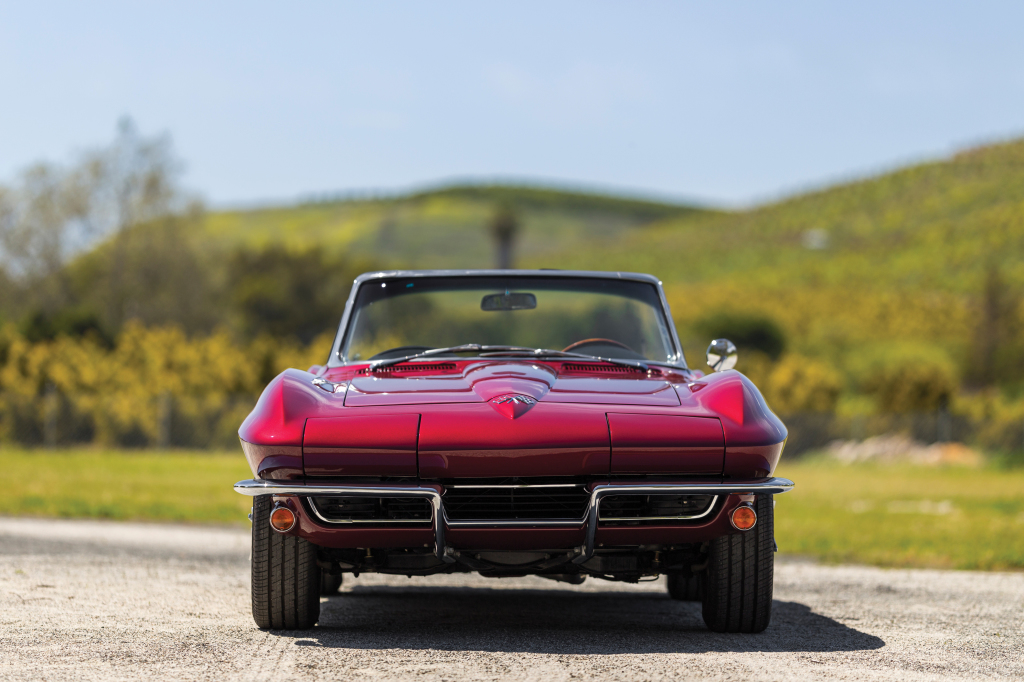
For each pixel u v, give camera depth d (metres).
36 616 10.16
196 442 50.84
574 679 7.84
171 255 105.56
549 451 8.77
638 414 9.09
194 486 30.88
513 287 12.42
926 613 11.62
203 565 14.74
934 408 68.00
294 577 9.45
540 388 9.73
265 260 130.88
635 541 8.99
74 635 9.30
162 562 14.89
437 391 9.65
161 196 104.69
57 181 103.94
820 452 58.34
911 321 161.62
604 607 12.04
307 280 129.38
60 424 50.19
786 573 15.52
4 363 54.22
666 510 9.09
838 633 10.19
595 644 9.34
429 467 8.80
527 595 13.02
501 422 8.87
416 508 8.95
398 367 10.99
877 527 22.55
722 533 9.09
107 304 102.69
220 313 113.44
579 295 12.41
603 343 12.06
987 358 118.25
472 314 12.41
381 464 8.79
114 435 50.66
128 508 23.73
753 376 70.44
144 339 56.25
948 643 9.73
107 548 16.52
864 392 71.88
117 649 8.75
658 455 8.87
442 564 9.52
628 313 12.29
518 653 8.84
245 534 20.03
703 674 8.09
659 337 11.98
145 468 38.53
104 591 11.90
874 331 152.00
